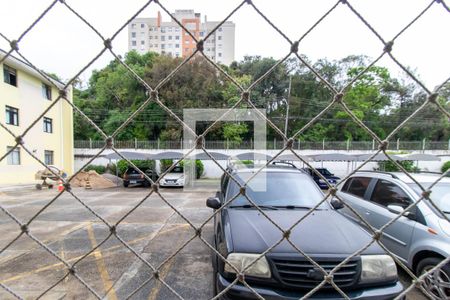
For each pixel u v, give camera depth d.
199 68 20.64
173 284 2.96
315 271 1.86
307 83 25.09
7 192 10.83
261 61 24.44
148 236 4.73
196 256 3.77
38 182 13.81
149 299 2.66
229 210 2.79
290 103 24.38
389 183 3.57
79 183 13.06
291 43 1.11
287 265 1.90
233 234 2.25
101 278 3.09
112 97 23.25
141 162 16.38
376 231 1.17
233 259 1.98
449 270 2.49
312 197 3.04
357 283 1.88
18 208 7.30
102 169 17.11
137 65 24.12
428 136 24.28
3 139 11.94
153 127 21.19
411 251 2.90
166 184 12.57
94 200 8.84
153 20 52.81
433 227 2.72
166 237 4.67
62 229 5.14
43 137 14.73
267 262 1.94
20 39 1.10
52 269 3.32
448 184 3.27
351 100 24.75
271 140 16.28
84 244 4.26
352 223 2.52
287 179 3.25
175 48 53.16
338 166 16.98
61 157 16.28
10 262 3.54
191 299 2.66
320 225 2.36
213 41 46.84
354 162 16.12
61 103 16.47
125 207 7.54
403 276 3.11
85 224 5.53
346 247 2.00
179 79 20.98
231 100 18.83
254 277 1.92
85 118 1.18
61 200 8.80
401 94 25.47
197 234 1.23
